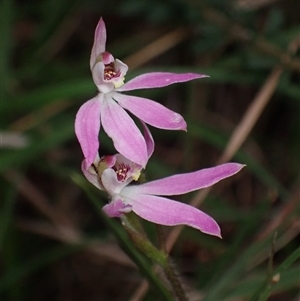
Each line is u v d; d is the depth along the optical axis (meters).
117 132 0.17
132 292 0.28
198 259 0.28
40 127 0.27
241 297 0.22
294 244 0.26
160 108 0.17
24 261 0.27
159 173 0.26
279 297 0.26
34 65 0.28
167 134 0.28
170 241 0.23
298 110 0.28
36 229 0.27
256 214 0.22
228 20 0.26
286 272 0.22
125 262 0.25
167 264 0.18
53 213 0.27
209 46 0.27
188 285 0.26
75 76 0.28
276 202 0.27
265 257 0.24
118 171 0.17
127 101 0.17
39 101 0.24
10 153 0.25
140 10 0.28
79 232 0.27
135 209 0.17
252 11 0.26
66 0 0.28
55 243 0.28
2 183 0.26
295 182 0.25
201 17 0.27
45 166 0.27
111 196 0.17
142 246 0.17
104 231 0.27
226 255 0.23
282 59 0.25
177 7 0.27
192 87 0.28
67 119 0.27
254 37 0.26
